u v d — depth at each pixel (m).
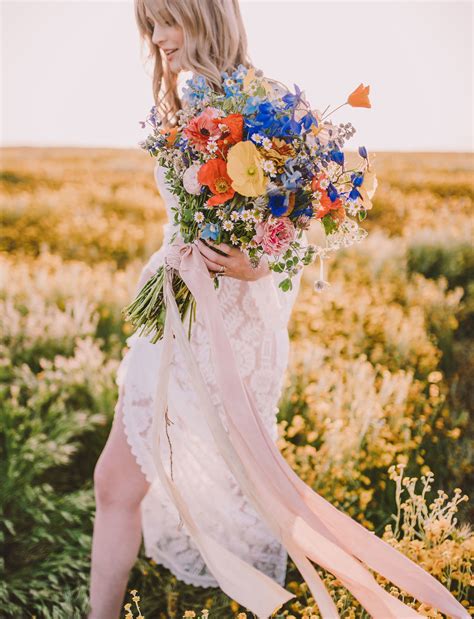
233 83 1.76
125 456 2.10
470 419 3.55
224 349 1.85
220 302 2.05
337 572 1.82
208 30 2.00
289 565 2.57
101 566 2.15
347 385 3.48
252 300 2.10
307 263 1.79
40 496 2.76
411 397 3.46
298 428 3.13
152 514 2.51
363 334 4.39
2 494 2.86
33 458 3.03
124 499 2.14
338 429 2.97
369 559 1.89
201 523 2.40
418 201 8.84
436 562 2.16
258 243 1.75
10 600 2.38
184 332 1.86
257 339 2.15
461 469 2.96
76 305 4.48
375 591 1.82
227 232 1.80
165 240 2.15
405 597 2.14
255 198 1.73
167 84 2.27
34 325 4.39
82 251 7.10
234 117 1.70
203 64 2.03
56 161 12.02
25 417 3.37
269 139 1.71
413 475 2.89
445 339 4.41
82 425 3.31
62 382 3.78
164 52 2.15
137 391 2.08
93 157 12.71
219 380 1.85
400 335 4.14
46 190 9.46
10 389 3.80
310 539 1.81
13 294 5.15
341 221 1.79
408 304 5.12
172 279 1.94
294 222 1.78
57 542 2.67
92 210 8.53
